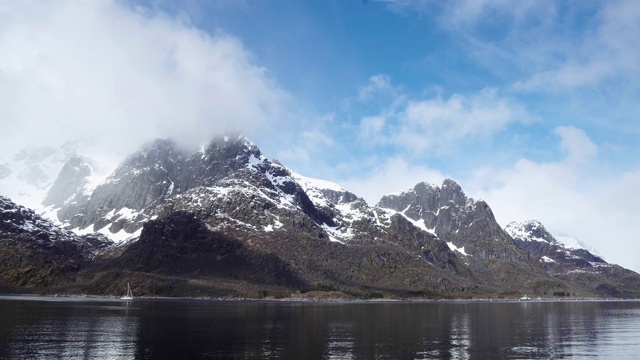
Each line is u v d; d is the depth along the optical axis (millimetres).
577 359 117750
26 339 136500
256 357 114000
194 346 128125
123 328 163250
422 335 156250
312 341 138625
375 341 141000
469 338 150875
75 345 127812
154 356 114375
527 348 132750
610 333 168875
